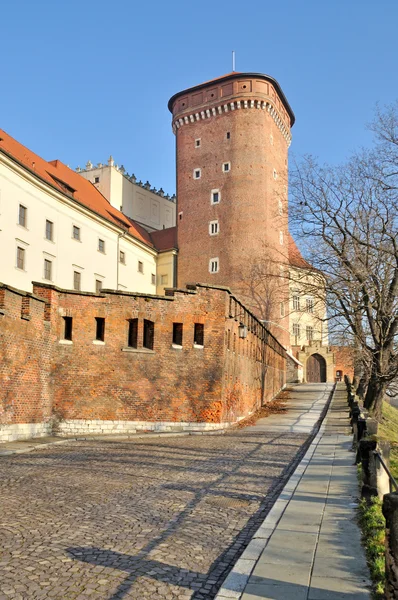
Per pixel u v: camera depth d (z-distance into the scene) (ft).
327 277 104.53
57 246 178.40
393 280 97.86
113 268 213.87
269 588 20.85
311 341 268.41
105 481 43.27
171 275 245.65
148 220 279.08
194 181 247.50
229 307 100.32
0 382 69.87
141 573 22.97
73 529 29.27
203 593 21.12
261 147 237.86
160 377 90.07
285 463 53.67
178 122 255.29
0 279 150.30
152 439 78.74
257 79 239.71
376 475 33.55
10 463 53.11
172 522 31.24
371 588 20.80
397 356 102.01
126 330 89.04
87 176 258.98
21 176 160.25
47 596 20.43
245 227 232.53
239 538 28.45
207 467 50.80
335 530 28.73
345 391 189.37
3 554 24.94
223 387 94.79
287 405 149.59
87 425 83.92
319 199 104.06
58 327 84.12
